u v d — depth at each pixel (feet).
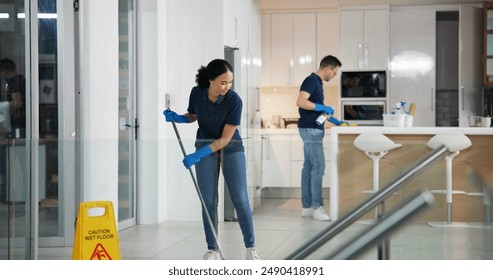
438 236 13.01
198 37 23.63
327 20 33.50
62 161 14.62
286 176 13.61
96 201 14.29
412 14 33.01
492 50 31.27
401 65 33.17
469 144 13.26
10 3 17.34
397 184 12.10
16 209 14.66
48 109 18.61
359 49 32.91
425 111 33.12
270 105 34.91
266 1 31.86
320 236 10.65
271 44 33.91
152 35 22.79
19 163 14.60
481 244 13.03
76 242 13.89
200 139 14.80
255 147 13.75
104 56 19.93
